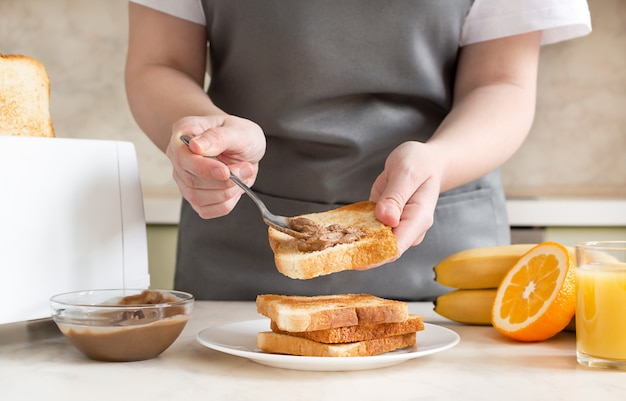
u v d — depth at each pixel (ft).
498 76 3.78
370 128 3.89
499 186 4.30
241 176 2.82
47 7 7.67
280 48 3.82
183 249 4.24
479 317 3.06
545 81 7.38
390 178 2.78
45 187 2.73
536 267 2.88
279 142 3.97
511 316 2.83
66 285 2.80
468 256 3.13
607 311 2.36
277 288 3.98
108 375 2.28
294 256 2.43
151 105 3.55
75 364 2.42
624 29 7.27
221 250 4.09
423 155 2.89
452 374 2.30
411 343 2.55
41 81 3.22
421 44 3.82
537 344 2.76
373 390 2.12
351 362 2.23
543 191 7.23
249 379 2.23
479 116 3.49
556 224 5.83
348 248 2.44
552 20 3.68
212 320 3.19
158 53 3.88
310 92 3.85
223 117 2.92
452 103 4.05
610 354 2.35
